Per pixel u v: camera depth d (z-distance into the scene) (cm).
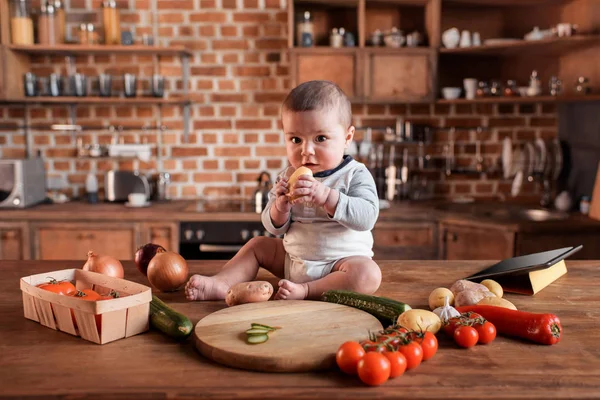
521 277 142
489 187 381
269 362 92
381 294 139
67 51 350
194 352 102
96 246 318
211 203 360
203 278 135
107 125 376
